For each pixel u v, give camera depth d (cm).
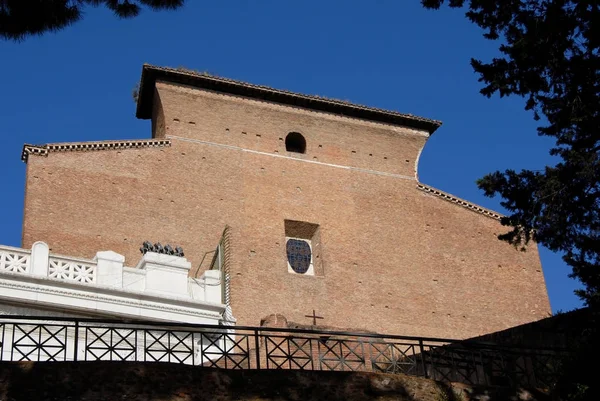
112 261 2530
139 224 3688
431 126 4541
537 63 2092
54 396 1573
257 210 3978
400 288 4056
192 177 3919
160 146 3928
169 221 3759
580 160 2084
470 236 4338
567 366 1833
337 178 4241
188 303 2514
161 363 1672
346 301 3919
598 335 1845
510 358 2000
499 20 2122
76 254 3497
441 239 4272
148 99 4253
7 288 2316
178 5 1898
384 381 1766
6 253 2423
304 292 3866
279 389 1700
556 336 2027
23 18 1836
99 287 2423
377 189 4294
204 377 1675
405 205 4303
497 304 4197
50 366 1616
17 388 1566
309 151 4259
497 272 4288
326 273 3962
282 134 4241
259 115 4231
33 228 3478
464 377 2028
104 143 3788
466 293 4169
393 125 4500
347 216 4156
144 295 2470
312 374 1739
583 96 2075
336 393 1722
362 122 4444
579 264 2022
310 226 4075
